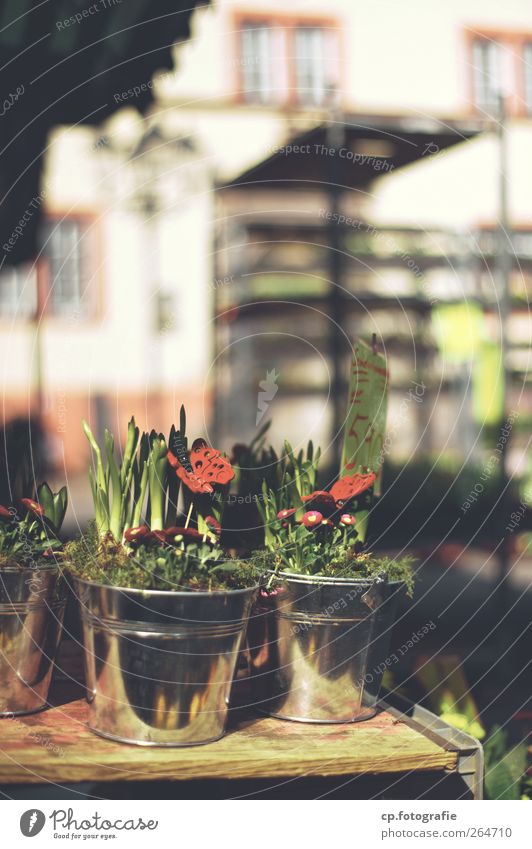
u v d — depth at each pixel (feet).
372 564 4.89
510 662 10.64
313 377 26.94
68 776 4.03
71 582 4.99
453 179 35.50
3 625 4.59
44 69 7.91
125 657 4.30
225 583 4.40
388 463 22.68
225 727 4.60
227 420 24.35
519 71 35.60
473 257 21.26
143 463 4.79
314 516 4.86
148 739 4.30
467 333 20.20
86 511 22.67
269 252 21.84
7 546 4.64
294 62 33.37
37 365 13.46
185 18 7.79
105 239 34.60
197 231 34.09
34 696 4.74
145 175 32.58
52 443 29.14
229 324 22.72
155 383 34.50
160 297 34.65
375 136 13.48
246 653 5.77
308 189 20.24
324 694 4.77
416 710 5.12
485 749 6.01
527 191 36.22
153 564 4.33
